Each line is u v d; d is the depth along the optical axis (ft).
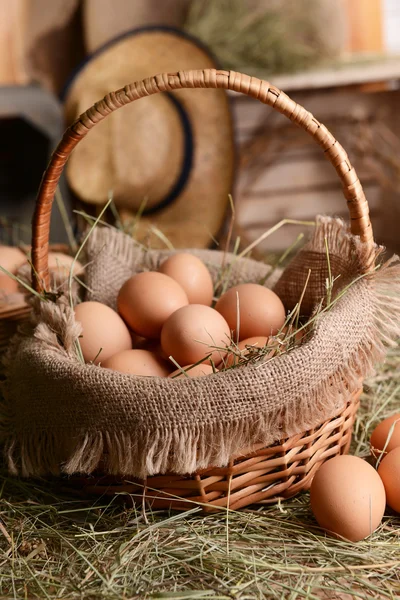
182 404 1.79
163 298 2.13
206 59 3.79
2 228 4.07
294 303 2.28
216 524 1.89
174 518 1.86
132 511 1.92
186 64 3.82
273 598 1.70
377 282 2.03
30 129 4.12
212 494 1.87
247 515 1.90
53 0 4.53
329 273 2.04
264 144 4.61
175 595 1.68
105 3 4.56
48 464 1.95
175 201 3.90
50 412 1.91
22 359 2.00
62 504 1.98
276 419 1.83
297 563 1.78
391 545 1.83
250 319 2.12
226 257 2.56
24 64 4.61
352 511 1.79
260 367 1.81
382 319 2.03
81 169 3.75
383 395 2.43
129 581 1.75
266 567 1.76
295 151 4.70
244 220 4.83
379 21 4.66
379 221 4.86
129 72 3.85
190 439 1.79
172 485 1.86
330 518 1.80
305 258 2.26
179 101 3.83
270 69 4.48
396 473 1.87
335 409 1.93
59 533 1.88
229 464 1.84
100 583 1.74
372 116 4.62
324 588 1.72
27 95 3.73
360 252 2.01
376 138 4.68
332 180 4.78
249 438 1.82
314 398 1.87
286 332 2.12
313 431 1.91
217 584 1.73
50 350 1.97
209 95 3.85
